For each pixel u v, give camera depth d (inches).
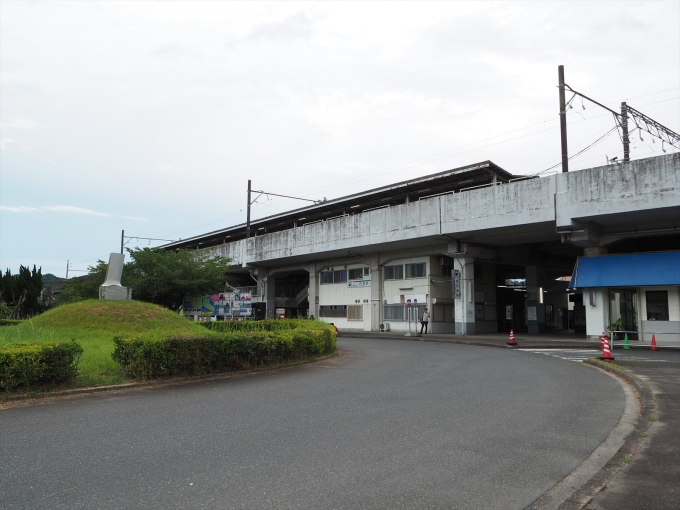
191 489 192.2
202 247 2425.0
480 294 1469.0
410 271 1456.7
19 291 1557.6
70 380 403.2
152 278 1440.7
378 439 265.1
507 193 1068.5
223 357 507.8
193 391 408.2
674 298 946.1
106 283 819.4
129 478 203.5
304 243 1594.5
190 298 1499.8
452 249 1289.4
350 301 1648.6
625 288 1014.4
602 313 1013.8
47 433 271.7
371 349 872.3
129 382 427.8
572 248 1416.1
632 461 223.8
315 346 654.5
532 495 192.4
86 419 305.6
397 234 1291.8
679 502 179.8
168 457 230.8
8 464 219.6
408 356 738.8
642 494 187.5
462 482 204.7
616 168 917.8
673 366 564.4
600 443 263.6
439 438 268.7
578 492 192.7
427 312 1312.7
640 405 360.5
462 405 356.8
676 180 850.8
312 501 182.5
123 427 286.2
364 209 1593.3
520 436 274.7
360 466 221.6
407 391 415.8
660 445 246.8
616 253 1106.7
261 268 1914.4
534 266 1443.2
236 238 2253.9
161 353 451.5
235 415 319.6
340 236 1462.8
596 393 412.2
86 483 197.6
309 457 233.3
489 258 1327.5
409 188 1347.2
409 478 207.9
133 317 705.0
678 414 312.3
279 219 1827.0
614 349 853.2
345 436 270.5
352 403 362.0
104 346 561.3
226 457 231.9
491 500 187.0
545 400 378.6
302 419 309.6
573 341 1020.5
